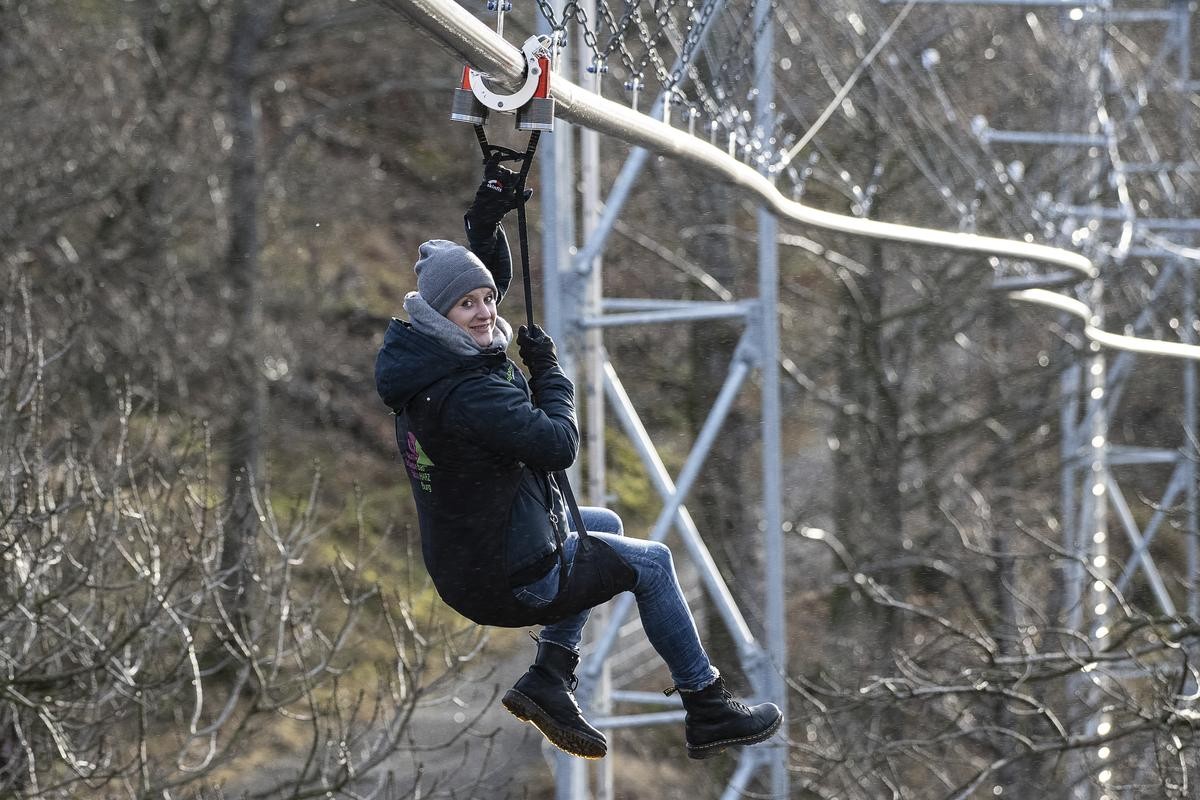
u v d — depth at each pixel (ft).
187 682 85.71
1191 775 90.27
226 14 193.16
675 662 39.09
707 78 74.84
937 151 114.93
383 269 231.91
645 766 169.48
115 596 86.94
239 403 177.99
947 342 165.07
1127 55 157.07
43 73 158.61
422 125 236.43
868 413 157.99
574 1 39.32
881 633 147.54
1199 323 141.79
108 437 107.14
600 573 36.70
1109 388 138.92
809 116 123.44
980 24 134.41
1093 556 115.44
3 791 72.49
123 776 76.64
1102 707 95.30
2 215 143.74
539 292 195.21
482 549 34.78
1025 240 101.24
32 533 81.56
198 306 177.47
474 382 33.63
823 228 70.54
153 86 178.81
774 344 86.79
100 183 158.10
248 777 127.24
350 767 78.69
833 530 175.52
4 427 78.13
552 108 36.83
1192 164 130.21
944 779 110.52
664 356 182.29
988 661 91.50
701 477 158.30
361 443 219.61
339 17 190.08
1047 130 120.67
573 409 35.40
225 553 93.56
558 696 39.65
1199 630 90.12
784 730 92.58
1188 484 129.08
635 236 157.99
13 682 72.02
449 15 33.42
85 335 127.54
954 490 166.61
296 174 218.38
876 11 108.06
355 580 83.05
